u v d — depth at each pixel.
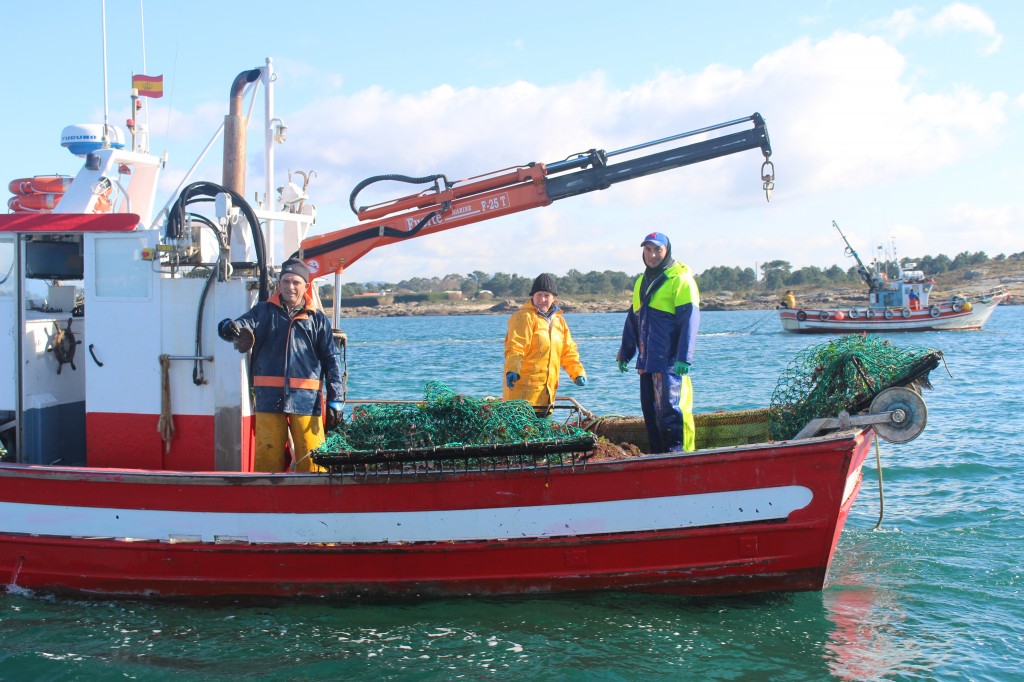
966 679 5.32
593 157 7.23
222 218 6.69
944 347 38.53
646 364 6.68
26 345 6.95
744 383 22.27
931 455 11.83
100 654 5.77
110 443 6.89
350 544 6.24
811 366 6.88
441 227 7.48
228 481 6.23
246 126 7.38
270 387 6.36
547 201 7.36
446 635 5.97
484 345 42.22
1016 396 18.52
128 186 7.73
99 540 6.43
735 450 5.97
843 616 6.24
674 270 6.60
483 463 6.07
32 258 7.06
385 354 35.97
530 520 6.14
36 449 7.00
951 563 7.33
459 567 6.27
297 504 6.23
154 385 6.78
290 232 8.02
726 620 6.13
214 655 5.74
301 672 5.51
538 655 5.68
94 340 6.86
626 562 6.18
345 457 5.94
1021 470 10.75
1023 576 7.01
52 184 7.81
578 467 6.02
